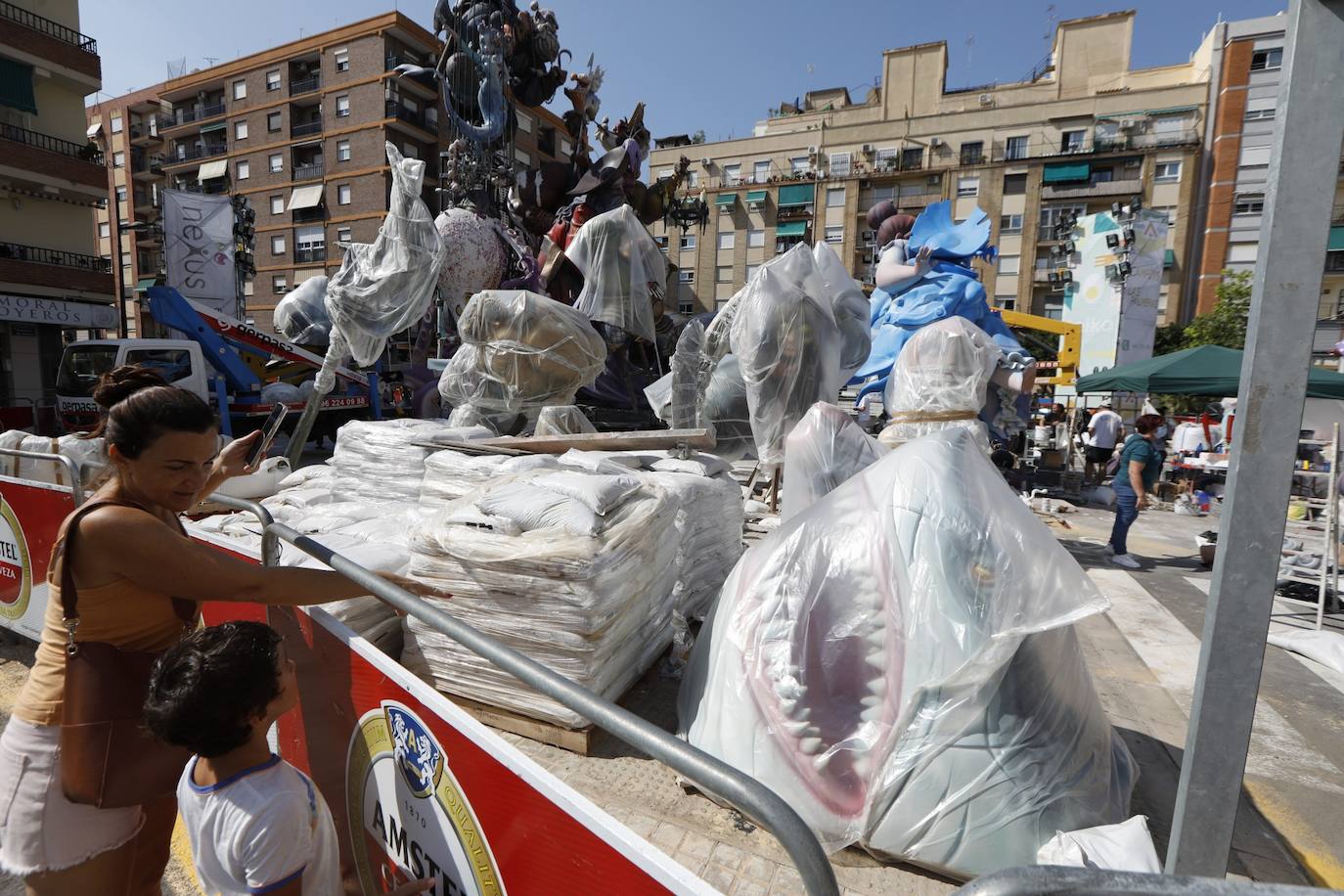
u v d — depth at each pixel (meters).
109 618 1.43
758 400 4.89
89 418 10.73
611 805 2.21
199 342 11.55
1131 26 41.28
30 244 20.92
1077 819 1.90
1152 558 6.41
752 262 47.47
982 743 1.93
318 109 37.91
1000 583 2.03
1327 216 1.18
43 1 20.69
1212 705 1.38
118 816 1.54
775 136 46.78
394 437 4.47
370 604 2.82
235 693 1.26
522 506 2.59
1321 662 3.79
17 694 3.21
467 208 11.32
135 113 43.22
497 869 1.18
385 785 1.49
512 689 2.53
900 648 2.07
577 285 9.67
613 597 2.45
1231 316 29.34
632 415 9.09
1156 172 39.38
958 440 2.43
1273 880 2.07
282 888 1.28
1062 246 18.55
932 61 44.53
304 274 38.16
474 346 5.78
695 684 2.52
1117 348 17.09
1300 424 1.24
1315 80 1.16
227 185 40.00
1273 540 1.29
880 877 1.95
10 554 3.45
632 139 11.46
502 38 11.45
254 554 2.68
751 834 2.10
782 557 2.38
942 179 42.91
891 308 9.44
